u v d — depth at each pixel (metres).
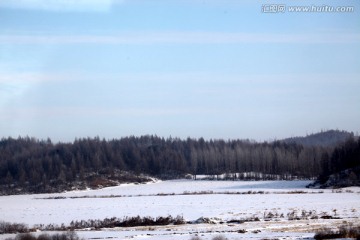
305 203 69.38
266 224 48.91
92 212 68.25
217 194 97.38
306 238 38.44
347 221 49.47
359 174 109.88
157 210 67.44
